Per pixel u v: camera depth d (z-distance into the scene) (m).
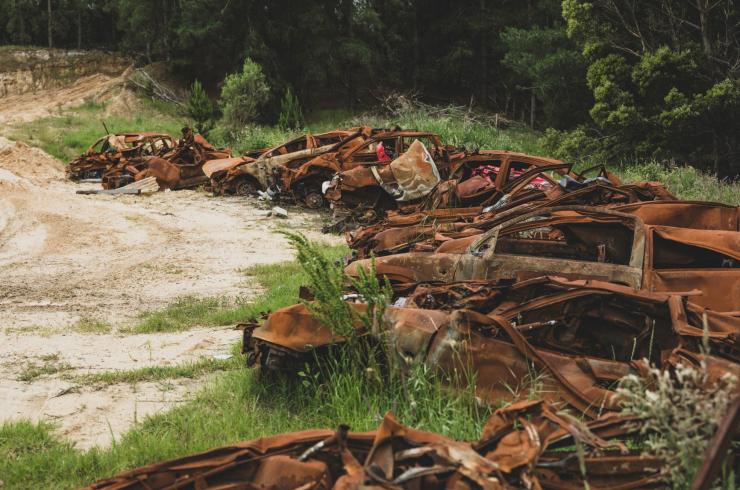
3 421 5.83
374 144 18.41
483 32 55.00
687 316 4.85
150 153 25.52
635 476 3.27
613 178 12.06
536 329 5.13
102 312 10.10
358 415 5.05
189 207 19.75
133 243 15.59
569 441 3.46
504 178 12.48
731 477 3.01
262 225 17.23
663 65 26.78
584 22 29.44
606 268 6.20
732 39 29.78
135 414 5.49
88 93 53.53
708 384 4.05
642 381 4.41
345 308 5.45
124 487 3.46
